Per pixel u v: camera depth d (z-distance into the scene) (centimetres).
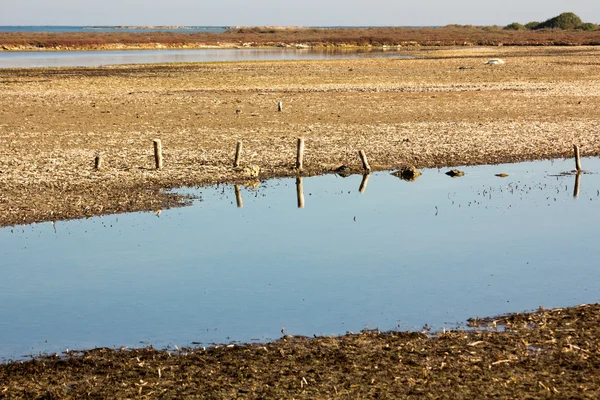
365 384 1669
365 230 3241
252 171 4266
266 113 6544
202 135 5412
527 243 3025
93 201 3628
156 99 7519
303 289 2467
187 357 1864
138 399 1623
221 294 2425
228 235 3152
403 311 2233
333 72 10638
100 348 1945
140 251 2920
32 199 3631
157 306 2314
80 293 2447
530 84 8906
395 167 4547
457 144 5156
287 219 3422
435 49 18100
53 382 1720
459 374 1703
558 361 1762
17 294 2438
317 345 1927
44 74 10544
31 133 5456
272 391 1645
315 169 4434
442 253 2888
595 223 3362
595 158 4847
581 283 2494
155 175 4150
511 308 2241
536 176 4378
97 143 5056
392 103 7181
